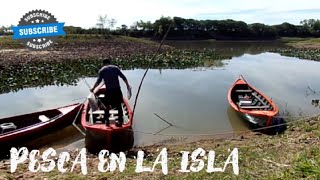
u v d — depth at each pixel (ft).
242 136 38.58
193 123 44.96
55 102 56.80
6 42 139.54
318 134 30.91
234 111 48.03
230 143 34.68
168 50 152.35
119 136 36.37
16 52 117.70
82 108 45.14
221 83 75.20
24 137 36.60
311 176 17.80
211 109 52.08
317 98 60.23
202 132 41.27
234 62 118.32
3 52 116.16
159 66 102.37
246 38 341.82
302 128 38.04
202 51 152.97
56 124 40.52
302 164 19.12
